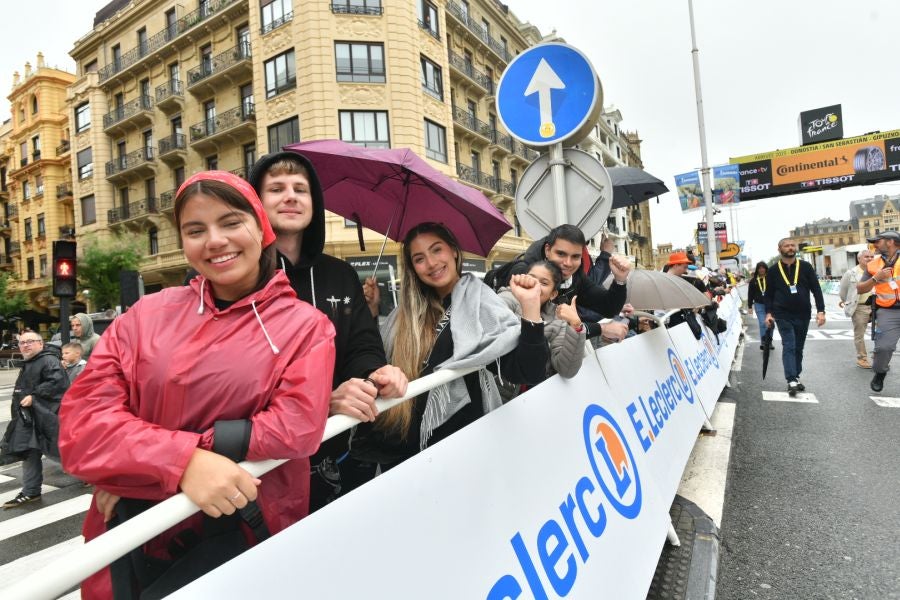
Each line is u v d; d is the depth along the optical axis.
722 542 2.59
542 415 1.76
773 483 3.31
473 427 1.43
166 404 1.00
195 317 1.07
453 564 1.17
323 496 1.68
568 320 2.04
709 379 5.07
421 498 1.16
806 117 28.28
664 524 2.25
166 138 24.08
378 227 2.64
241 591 0.76
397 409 1.72
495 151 26.75
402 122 18.30
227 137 21.41
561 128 3.23
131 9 24.69
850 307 7.45
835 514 2.84
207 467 0.86
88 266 22.88
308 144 2.29
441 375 1.53
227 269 1.07
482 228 2.47
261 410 1.03
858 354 7.43
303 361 1.04
